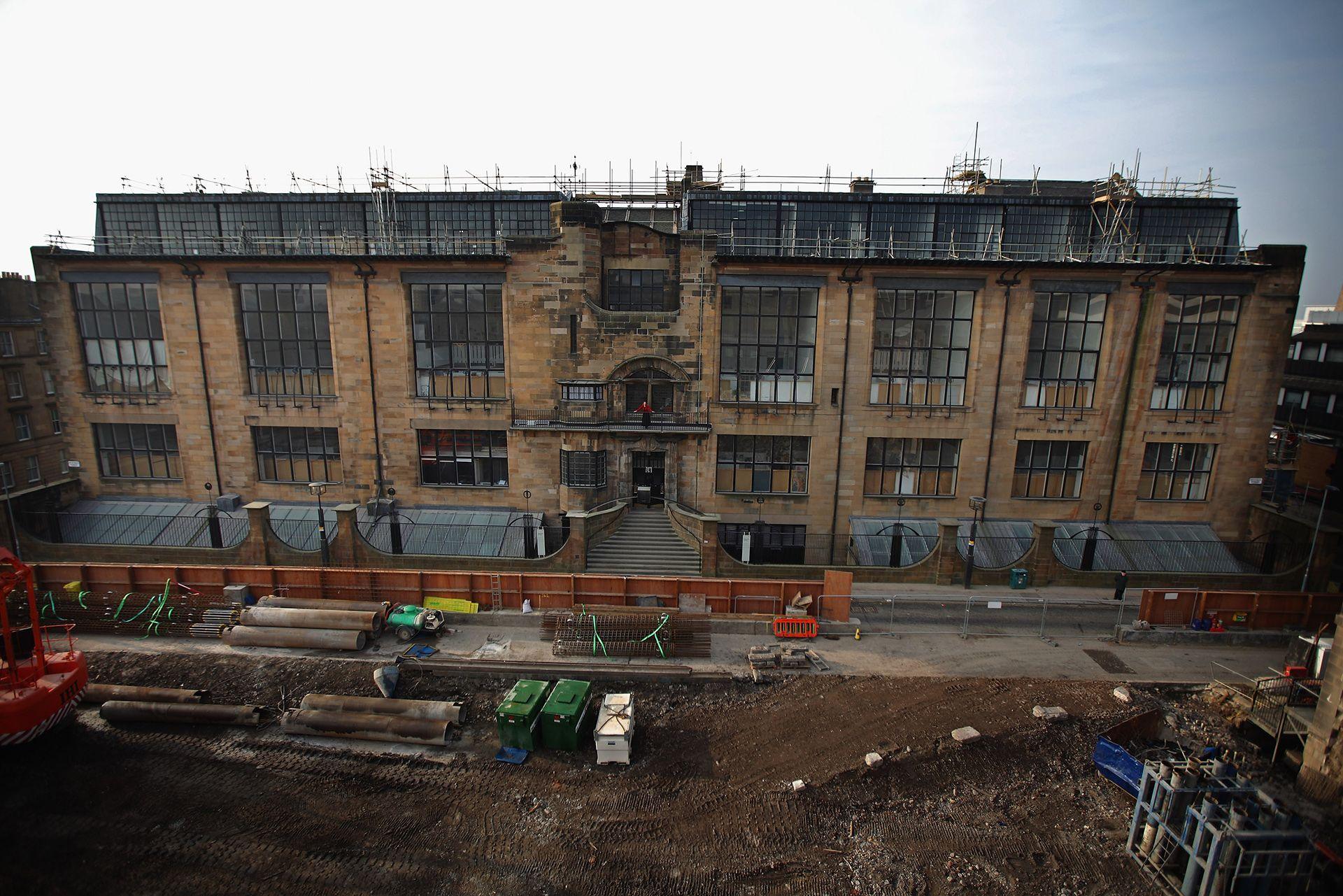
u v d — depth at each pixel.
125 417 35.53
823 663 23.84
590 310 33.16
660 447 34.19
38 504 33.88
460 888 14.45
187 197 39.84
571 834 16.06
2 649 20.66
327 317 34.44
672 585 26.80
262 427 35.38
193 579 27.48
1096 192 38.53
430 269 33.41
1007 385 33.62
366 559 31.08
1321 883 14.73
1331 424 42.94
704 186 42.56
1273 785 18.06
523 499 35.03
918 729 19.84
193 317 34.44
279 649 24.45
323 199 39.53
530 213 39.28
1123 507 34.56
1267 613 26.28
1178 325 33.03
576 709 19.30
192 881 14.47
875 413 33.81
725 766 18.58
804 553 34.91
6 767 18.08
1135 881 14.93
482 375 34.56
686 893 14.48
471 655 24.14
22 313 43.16
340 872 14.80
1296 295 32.34
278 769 18.41
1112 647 25.45
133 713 20.08
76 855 15.08
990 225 37.38
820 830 16.22
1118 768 17.73
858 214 37.66
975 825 16.39
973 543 31.86
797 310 33.25
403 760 18.83
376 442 35.09
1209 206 36.69
